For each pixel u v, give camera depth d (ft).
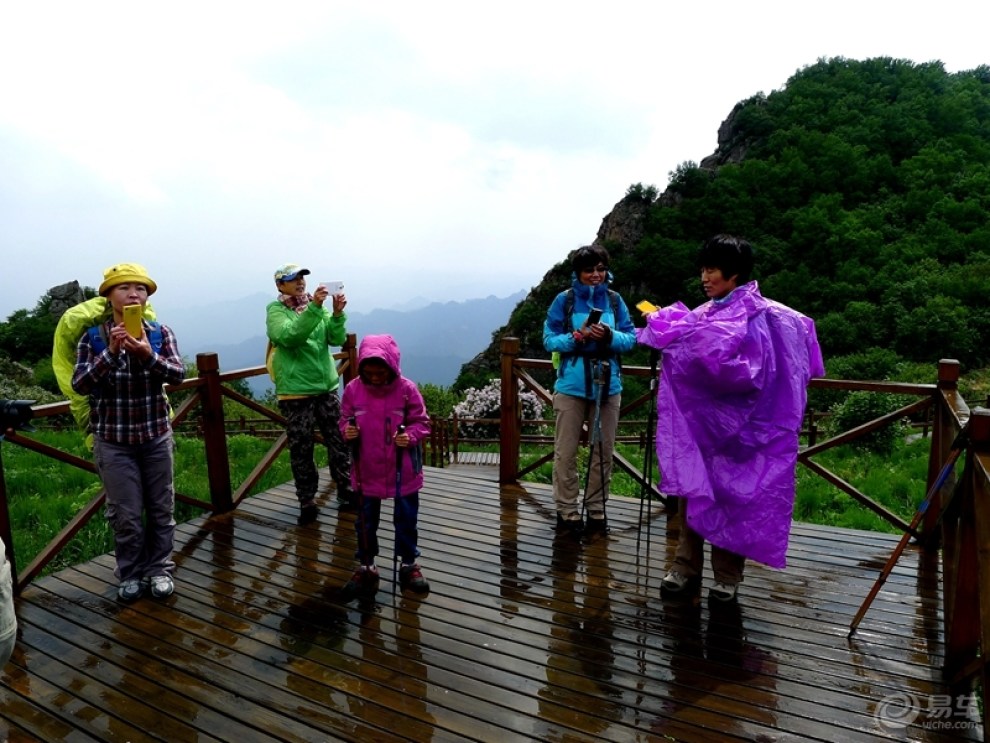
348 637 10.06
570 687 8.74
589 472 14.05
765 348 9.78
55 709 8.50
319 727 8.00
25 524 20.12
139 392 10.82
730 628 10.23
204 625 10.48
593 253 13.05
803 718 8.05
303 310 14.12
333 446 15.23
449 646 9.77
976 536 7.47
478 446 46.65
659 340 10.29
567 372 13.58
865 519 23.15
